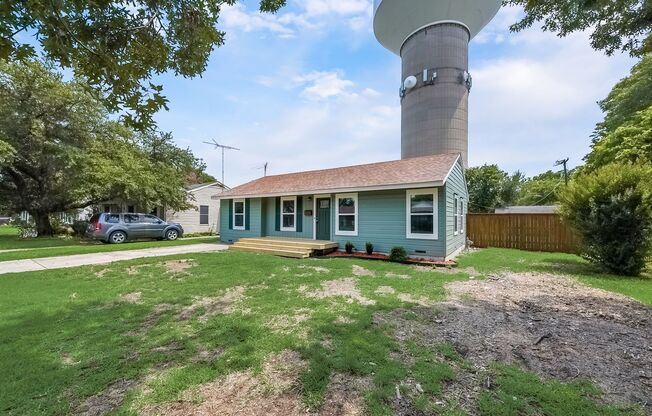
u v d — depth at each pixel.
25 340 3.37
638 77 15.09
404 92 24.56
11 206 18.14
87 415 2.15
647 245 6.86
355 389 2.44
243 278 6.35
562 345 3.27
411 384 2.50
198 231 21.89
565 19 4.18
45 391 2.43
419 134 23.31
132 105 2.89
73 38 2.33
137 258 9.02
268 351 3.08
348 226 10.93
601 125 19.53
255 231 13.69
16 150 14.53
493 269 7.82
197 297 5.08
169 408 2.23
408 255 9.54
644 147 12.23
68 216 20.39
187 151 21.52
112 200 17.44
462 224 12.88
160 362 2.89
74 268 7.59
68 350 3.16
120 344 3.30
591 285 6.07
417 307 4.47
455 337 3.45
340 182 11.27
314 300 4.77
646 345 3.29
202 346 3.23
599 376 2.65
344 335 3.43
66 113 15.81
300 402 2.30
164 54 2.95
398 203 9.81
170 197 18.08
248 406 2.25
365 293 5.19
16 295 5.20
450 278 6.51
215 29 3.23
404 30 24.59
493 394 2.37
